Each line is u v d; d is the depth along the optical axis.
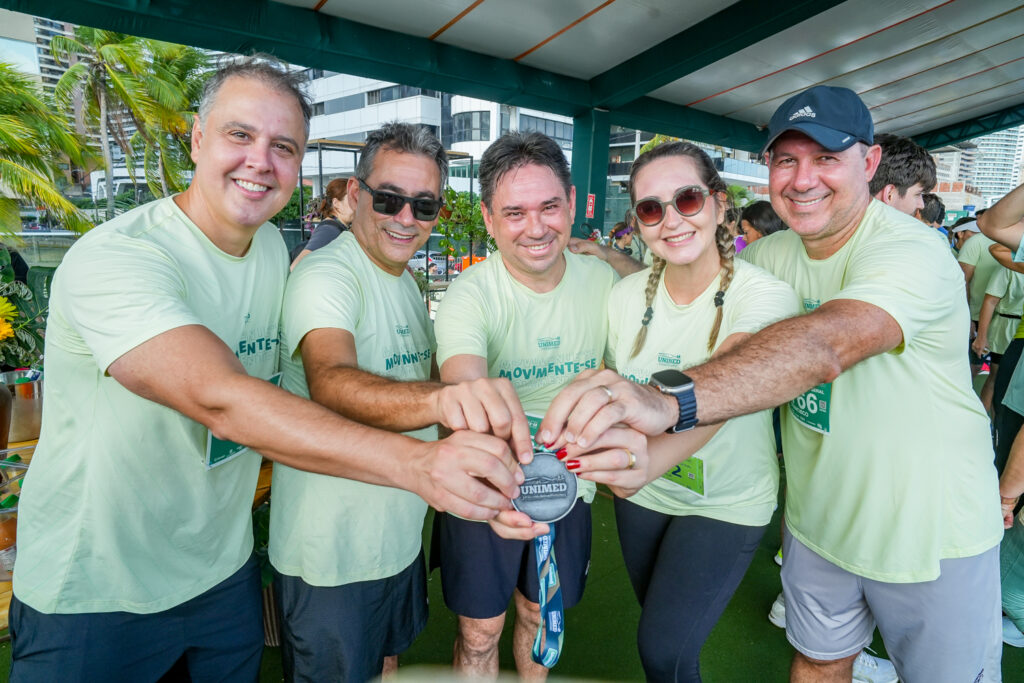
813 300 1.51
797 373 1.01
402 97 39.25
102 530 1.21
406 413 1.02
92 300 0.98
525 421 0.94
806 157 1.36
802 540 1.58
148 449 1.21
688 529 1.53
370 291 1.51
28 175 15.77
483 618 1.68
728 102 8.86
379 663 1.62
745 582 2.78
